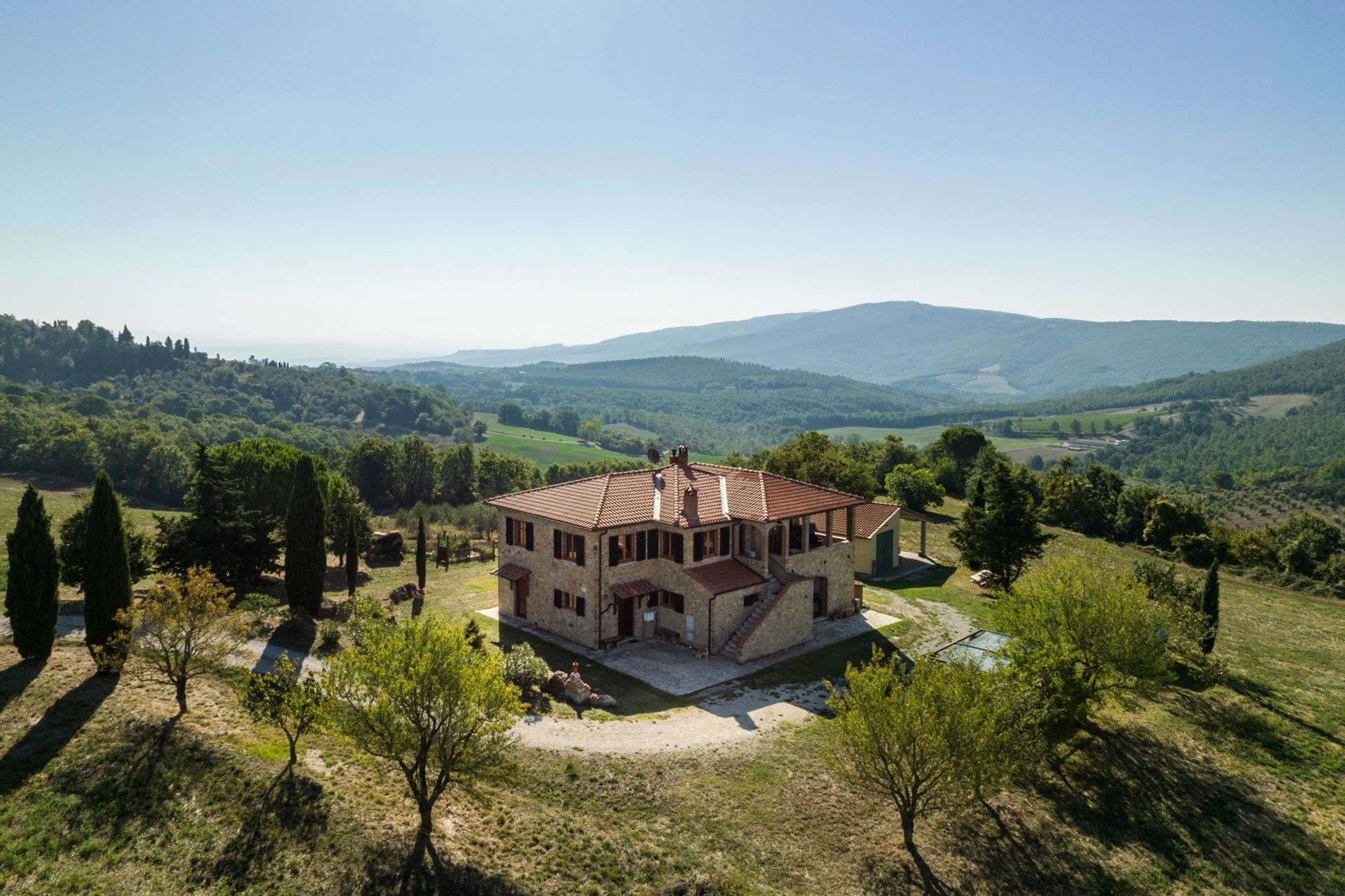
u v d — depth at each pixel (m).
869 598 53.75
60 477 125.44
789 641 42.84
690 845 24.27
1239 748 33.66
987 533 54.62
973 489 101.62
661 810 25.95
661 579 43.78
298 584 42.53
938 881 23.53
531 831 24.12
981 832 26.16
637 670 38.75
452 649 23.23
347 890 20.58
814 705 35.00
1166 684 38.84
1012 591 38.62
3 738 24.73
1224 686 40.84
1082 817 27.69
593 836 24.17
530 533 46.22
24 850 20.42
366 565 65.12
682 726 32.19
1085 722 35.09
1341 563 69.75
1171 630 37.78
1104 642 32.84
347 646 37.81
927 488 91.50
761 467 105.56
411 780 22.91
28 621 30.17
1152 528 87.19
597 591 41.34
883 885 23.19
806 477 89.12
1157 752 32.78
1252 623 55.06
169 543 45.19
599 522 41.19
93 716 26.59
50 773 23.25
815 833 25.41
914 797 24.52
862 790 27.75
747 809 26.33
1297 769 32.19
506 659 35.62
